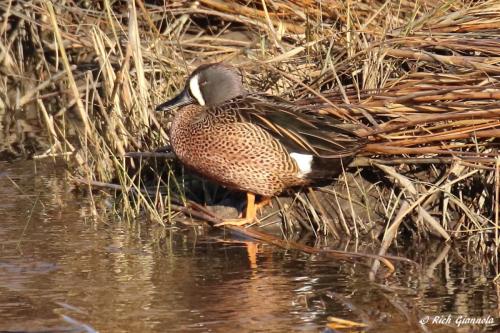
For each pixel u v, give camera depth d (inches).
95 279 359.6
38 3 615.5
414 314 324.2
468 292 347.6
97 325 315.9
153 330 311.7
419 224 414.9
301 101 436.8
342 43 479.2
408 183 412.5
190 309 329.7
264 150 401.7
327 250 394.3
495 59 441.7
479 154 406.3
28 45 645.9
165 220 434.6
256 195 437.1
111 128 471.2
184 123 414.6
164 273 367.2
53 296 341.4
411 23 467.8
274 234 424.5
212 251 396.2
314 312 327.6
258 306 332.8
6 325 315.0
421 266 380.2
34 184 486.3
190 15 579.2
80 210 448.1
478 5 491.5
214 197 448.1
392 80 442.6
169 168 437.7
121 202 450.3
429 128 416.5
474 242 405.4
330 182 431.5
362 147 407.2
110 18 497.4
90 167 483.8
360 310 327.9
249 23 548.4
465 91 418.3
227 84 422.6
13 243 402.0
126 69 475.2
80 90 592.7
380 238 418.3
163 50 530.9
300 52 486.6
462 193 420.5
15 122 597.9
